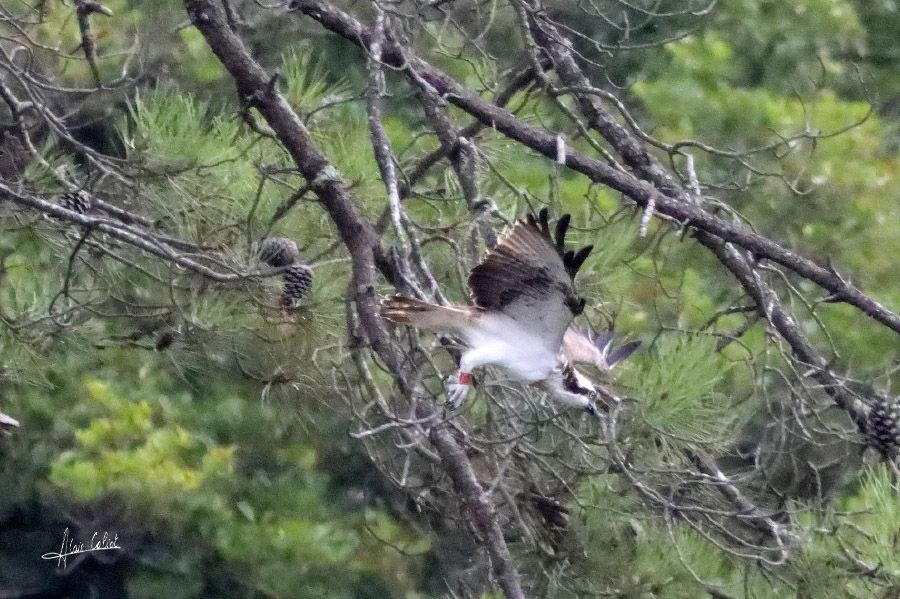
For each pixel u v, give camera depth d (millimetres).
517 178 42438
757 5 43938
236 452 43000
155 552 43094
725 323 42750
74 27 42344
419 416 40188
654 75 43906
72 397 42656
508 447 40594
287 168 40594
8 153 40656
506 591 40031
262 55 42344
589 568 40531
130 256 40750
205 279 40469
